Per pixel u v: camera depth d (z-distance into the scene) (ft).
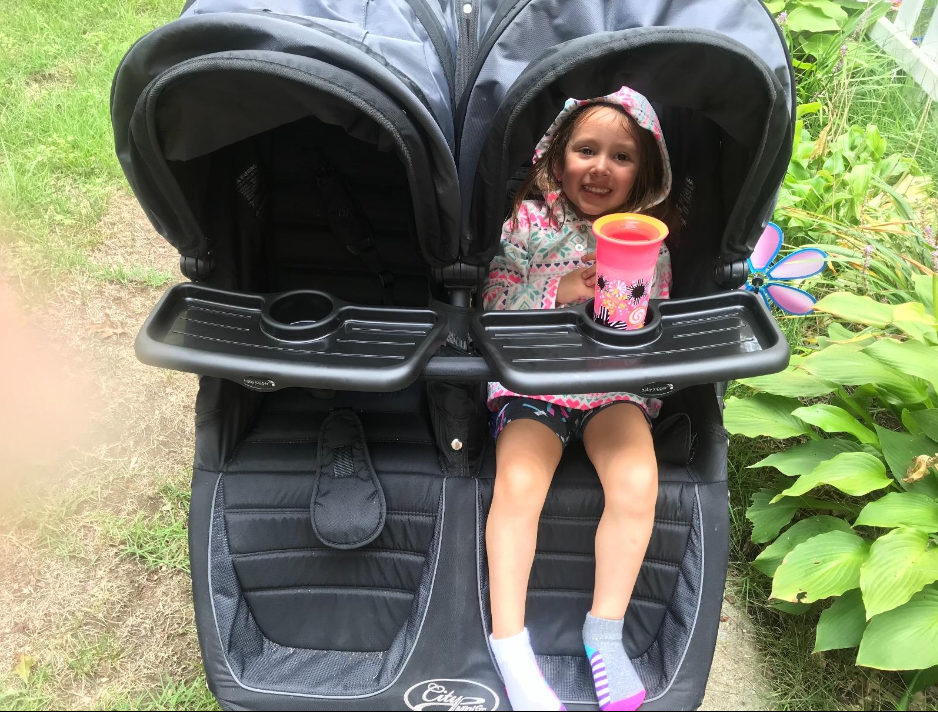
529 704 4.89
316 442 5.66
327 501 5.31
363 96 3.99
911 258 8.65
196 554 5.26
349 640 5.41
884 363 6.41
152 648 5.92
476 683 5.08
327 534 5.23
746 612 6.34
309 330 4.79
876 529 6.70
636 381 4.47
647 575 5.41
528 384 4.45
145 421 7.59
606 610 5.17
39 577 6.29
